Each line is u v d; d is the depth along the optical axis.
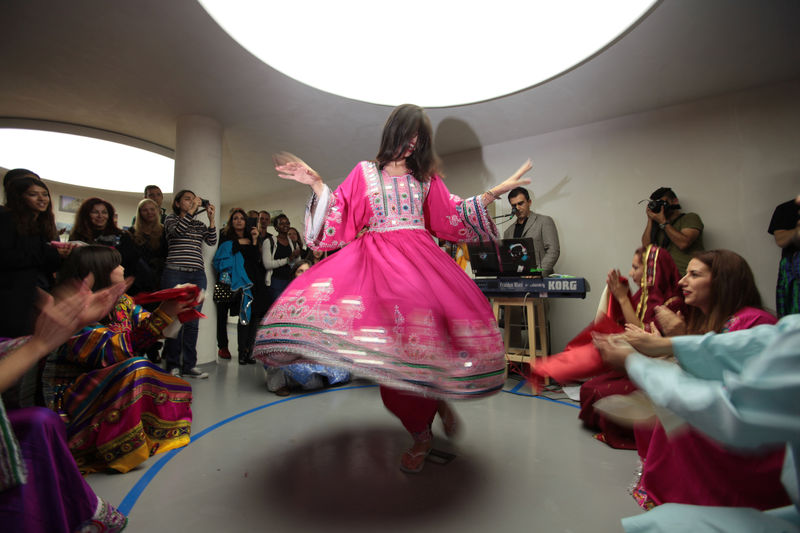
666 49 2.65
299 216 6.32
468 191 4.57
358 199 1.56
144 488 1.49
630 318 1.71
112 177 6.14
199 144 3.71
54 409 1.66
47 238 2.04
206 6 1.44
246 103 3.49
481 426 2.22
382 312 1.20
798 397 0.47
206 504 1.38
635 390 1.26
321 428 2.17
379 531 1.24
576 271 3.89
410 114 1.55
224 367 3.71
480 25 1.78
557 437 2.06
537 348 3.90
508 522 1.29
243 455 1.81
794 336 0.47
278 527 1.25
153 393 1.83
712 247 3.27
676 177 3.44
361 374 1.14
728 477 1.02
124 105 3.54
